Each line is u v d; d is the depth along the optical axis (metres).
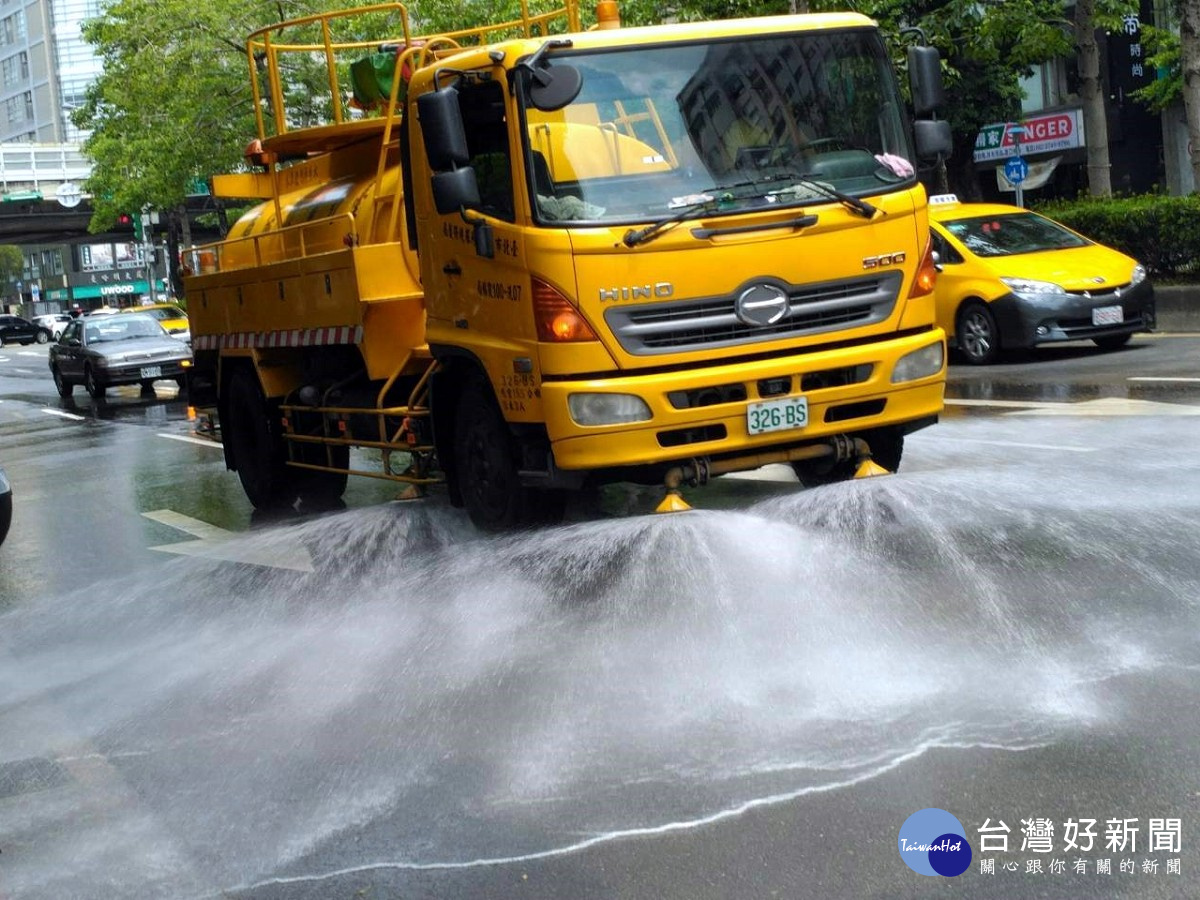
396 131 9.78
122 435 19.36
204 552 9.59
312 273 9.77
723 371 7.23
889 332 7.64
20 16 134.25
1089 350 16.91
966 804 4.14
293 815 4.55
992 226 17.36
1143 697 4.83
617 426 7.14
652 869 3.91
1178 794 4.09
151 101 35.09
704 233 7.17
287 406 10.75
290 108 19.58
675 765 4.61
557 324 7.16
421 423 8.96
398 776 4.79
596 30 8.15
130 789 4.97
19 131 138.38
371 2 31.22
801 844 3.98
